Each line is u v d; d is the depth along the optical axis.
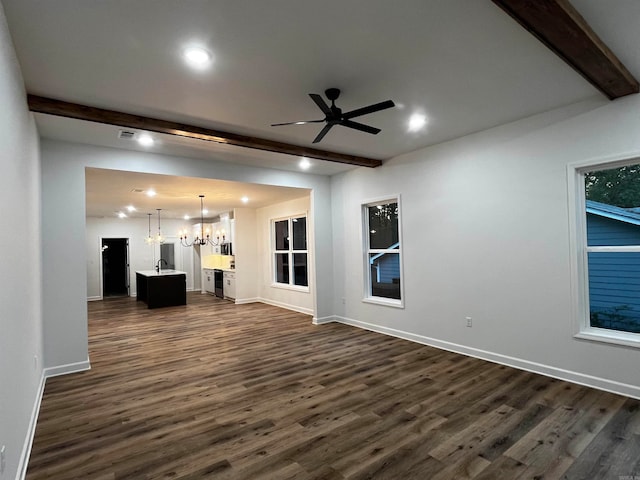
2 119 1.81
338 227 6.49
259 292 9.30
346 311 6.37
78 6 1.93
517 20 2.03
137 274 10.11
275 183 5.94
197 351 4.84
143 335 5.78
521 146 3.88
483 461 2.30
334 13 2.07
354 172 6.12
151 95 3.09
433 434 2.62
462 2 2.00
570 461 2.28
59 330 4.02
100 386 3.64
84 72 2.67
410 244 5.15
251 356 4.59
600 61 2.51
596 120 3.32
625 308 3.41
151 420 2.91
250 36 2.28
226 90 3.03
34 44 2.28
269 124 3.84
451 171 4.60
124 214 10.15
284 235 8.52
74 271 4.15
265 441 2.57
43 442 2.59
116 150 4.50
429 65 2.70
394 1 1.98
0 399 1.67
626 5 2.03
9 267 1.94
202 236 9.98
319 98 2.74
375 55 2.54
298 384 3.62
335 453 2.41
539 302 3.75
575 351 3.49
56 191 4.08
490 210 4.18
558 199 3.59
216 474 2.21
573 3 2.01
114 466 2.30
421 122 3.94
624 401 3.07
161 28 2.16
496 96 3.28
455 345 4.58
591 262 3.60
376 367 4.08
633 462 2.25
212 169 5.26
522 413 2.90
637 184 3.32
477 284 4.32
